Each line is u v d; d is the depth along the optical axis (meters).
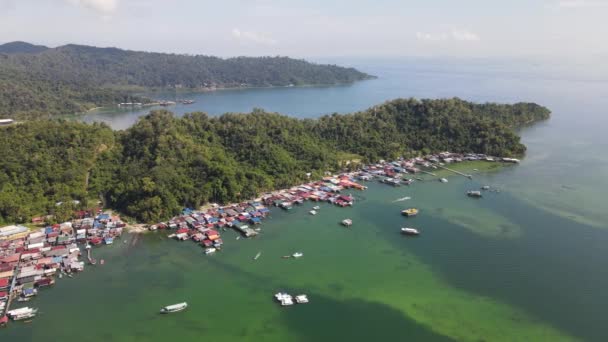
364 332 103.44
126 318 108.56
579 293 118.50
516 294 118.38
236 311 111.56
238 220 167.00
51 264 131.62
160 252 142.62
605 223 163.00
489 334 102.62
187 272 130.12
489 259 137.25
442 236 154.12
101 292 119.62
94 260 135.88
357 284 123.69
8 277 124.56
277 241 150.75
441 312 110.88
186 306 113.06
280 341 100.25
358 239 152.38
